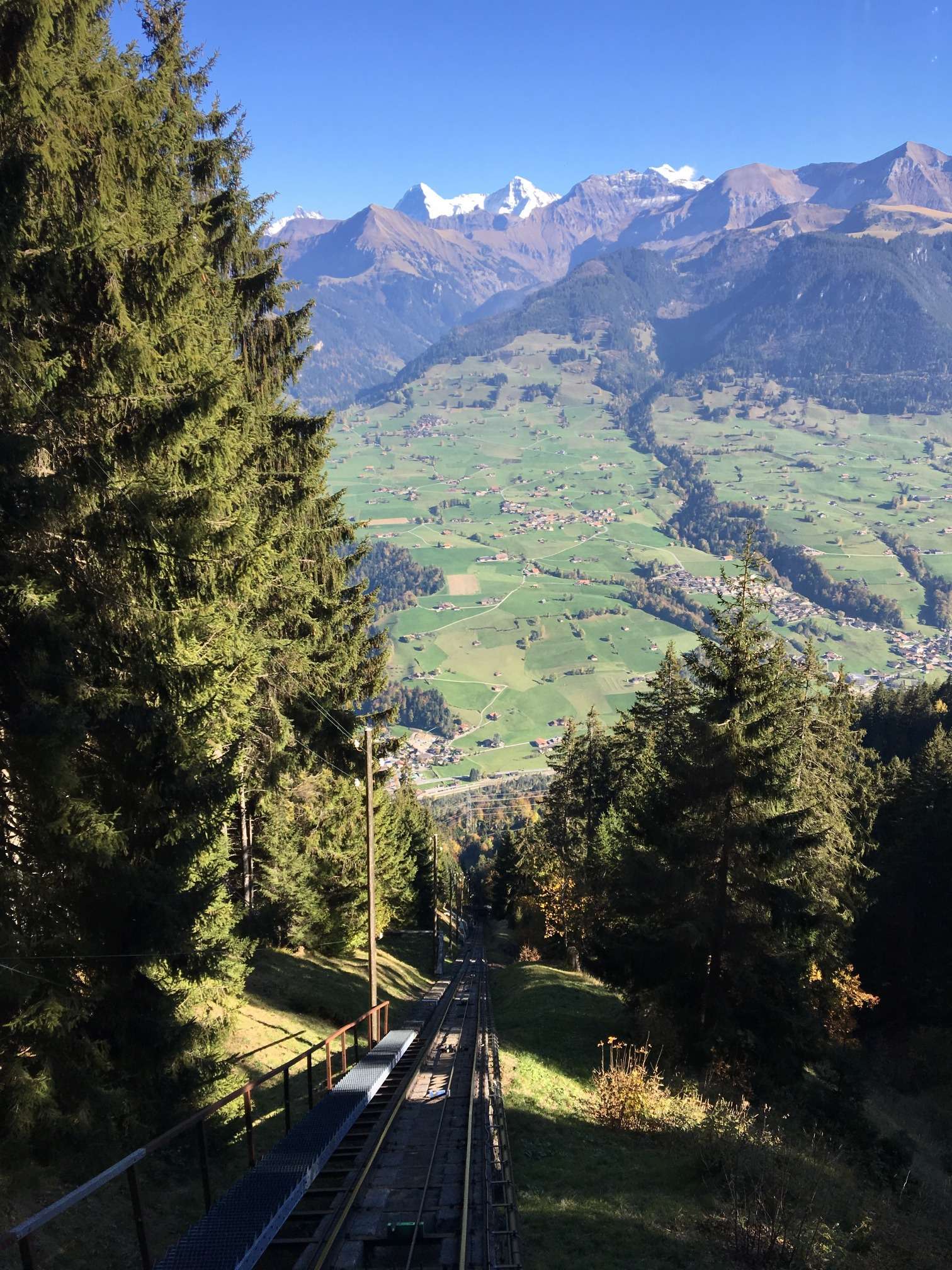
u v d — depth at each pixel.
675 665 40.47
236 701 15.88
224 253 19.75
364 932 40.22
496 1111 14.99
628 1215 11.50
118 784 11.50
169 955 11.36
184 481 13.09
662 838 21.33
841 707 36.09
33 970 9.58
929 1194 17.61
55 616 9.70
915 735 88.88
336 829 35.97
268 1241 7.78
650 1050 21.77
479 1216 9.70
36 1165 9.38
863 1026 38.94
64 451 11.30
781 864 20.61
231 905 18.69
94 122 11.93
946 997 36.22
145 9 18.84
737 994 20.77
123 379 11.44
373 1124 13.48
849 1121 19.70
